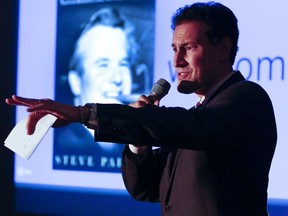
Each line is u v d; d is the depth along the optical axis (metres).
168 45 3.71
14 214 4.19
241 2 3.47
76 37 3.99
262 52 3.42
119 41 3.85
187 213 1.55
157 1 3.75
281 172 3.34
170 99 3.64
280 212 3.34
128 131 1.40
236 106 1.48
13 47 4.21
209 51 1.60
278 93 3.38
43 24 4.11
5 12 4.23
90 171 3.93
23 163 4.15
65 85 4.02
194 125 1.42
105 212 3.91
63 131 4.01
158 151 1.78
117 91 3.84
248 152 1.51
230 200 1.52
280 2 3.39
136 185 1.76
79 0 3.98
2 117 4.23
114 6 3.88
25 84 4.16
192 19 1.60
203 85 1.62
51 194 4.07
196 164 1.55
